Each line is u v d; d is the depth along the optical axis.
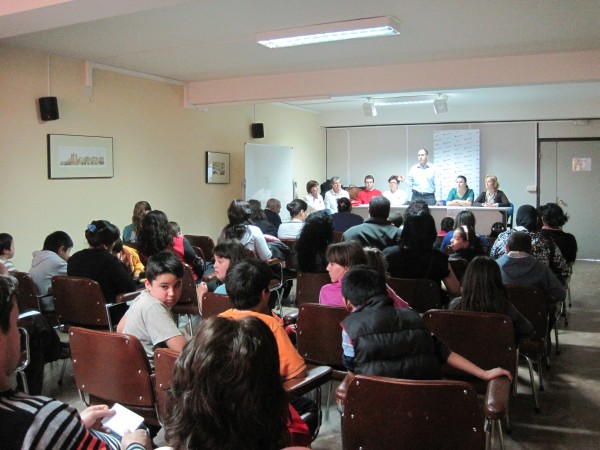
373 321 2.12
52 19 3.54
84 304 3.57
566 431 3.09
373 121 10.55
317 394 2.48
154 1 3.24
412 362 2.08
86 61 5.80
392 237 4.29
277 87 6.79
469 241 4.77
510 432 3.06
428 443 1.83
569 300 6.02
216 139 7.91
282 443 1.08
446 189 10.37
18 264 5.18
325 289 3.14
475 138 10.11
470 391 1.75
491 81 5.83
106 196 6.12
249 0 3.89
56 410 1.20
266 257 4.82
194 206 7.52
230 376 0.99
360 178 11.05
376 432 1.87
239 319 1.10
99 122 6.01
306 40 4.81
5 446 1.14
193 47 5.30
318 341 2.89
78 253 3.81
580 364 4.19
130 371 2.32
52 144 5.46
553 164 9.78
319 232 4.36
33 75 5.29
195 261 4.69
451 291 3.79
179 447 1.01
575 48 5.40
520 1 3.96
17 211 5.16
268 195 9.12
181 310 4.23
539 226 5.65
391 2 3.96
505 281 3.80
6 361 1.21
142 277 4.67
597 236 9.63
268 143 9.21
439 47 5.36
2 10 3.46
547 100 9.20
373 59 5.91
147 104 6.66
